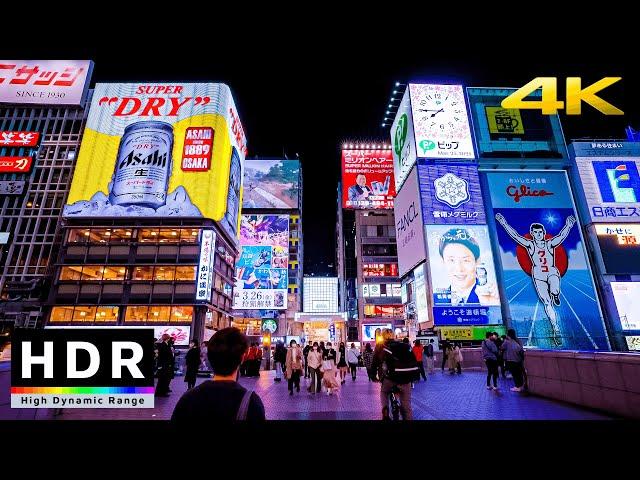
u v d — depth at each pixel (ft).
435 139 139.64
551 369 32.04
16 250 187.01
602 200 133.28
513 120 144.36
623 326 117.80
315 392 43.04
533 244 126.31
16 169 70.79
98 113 183.83
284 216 234.38
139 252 163.02
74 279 159.02
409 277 144.87
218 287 177.27
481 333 114.62
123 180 170.91
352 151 228.63
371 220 220.43
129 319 152.46
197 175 172.96
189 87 189.16
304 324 226.17
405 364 20.89
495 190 133.69
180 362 78.07
